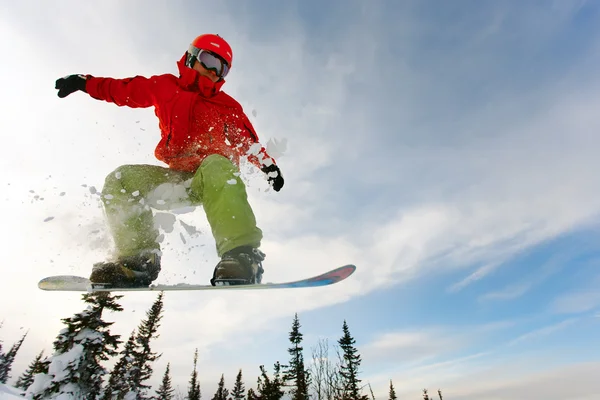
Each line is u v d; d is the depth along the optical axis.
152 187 2.29
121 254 2.18
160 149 2.52
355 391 26.80
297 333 29.84
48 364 13.60
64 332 13.88
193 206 2.29
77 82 2.79
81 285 2.66
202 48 2.75
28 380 39.78
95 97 2.83
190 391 42.94
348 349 29.75
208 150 2.42
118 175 2.26
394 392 38.44
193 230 2.25
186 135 2.44
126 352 24.73
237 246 1.83
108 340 14.26
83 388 13.16
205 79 2.66
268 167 2.53
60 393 12.61
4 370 38.81
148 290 2.06
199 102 2.55
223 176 1.98
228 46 2.89
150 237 2.23
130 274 2.14
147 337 26.56
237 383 45.28
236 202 1.91
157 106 2.61
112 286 2.12
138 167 2.33
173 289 2.00
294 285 1.87
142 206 2.24
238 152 2.58
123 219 2.19
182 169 2.45
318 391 23.22
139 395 24.38
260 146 2.47
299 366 27.09
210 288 1.88
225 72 2.86
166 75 2.75
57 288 2.68
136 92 2.70
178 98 2.50
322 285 1.99
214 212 1.92
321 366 24.19
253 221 1.92
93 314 14.23
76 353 13.34
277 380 25.16
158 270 2.26
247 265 1.80
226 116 2.64
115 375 22.16
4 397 23.64
